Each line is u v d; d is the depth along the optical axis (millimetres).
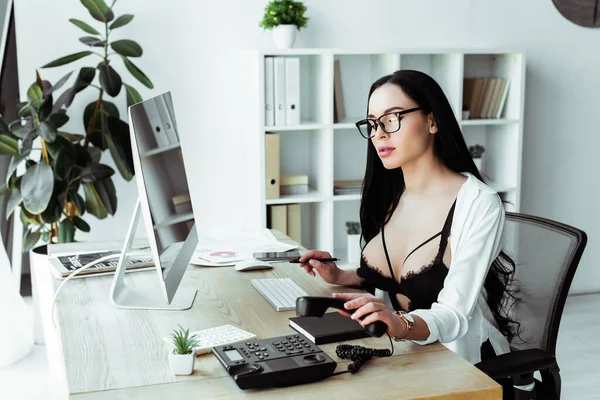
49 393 3035
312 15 3771
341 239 4078
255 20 3703
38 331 3605
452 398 1317
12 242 3797
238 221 3859
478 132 4129
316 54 3562
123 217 3678
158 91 3639
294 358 1399
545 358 1658
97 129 3410
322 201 3723
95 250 2484
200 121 3715
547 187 4324
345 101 3924
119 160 3340
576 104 4285
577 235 1834
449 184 1910
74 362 1468
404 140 1853
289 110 3557
